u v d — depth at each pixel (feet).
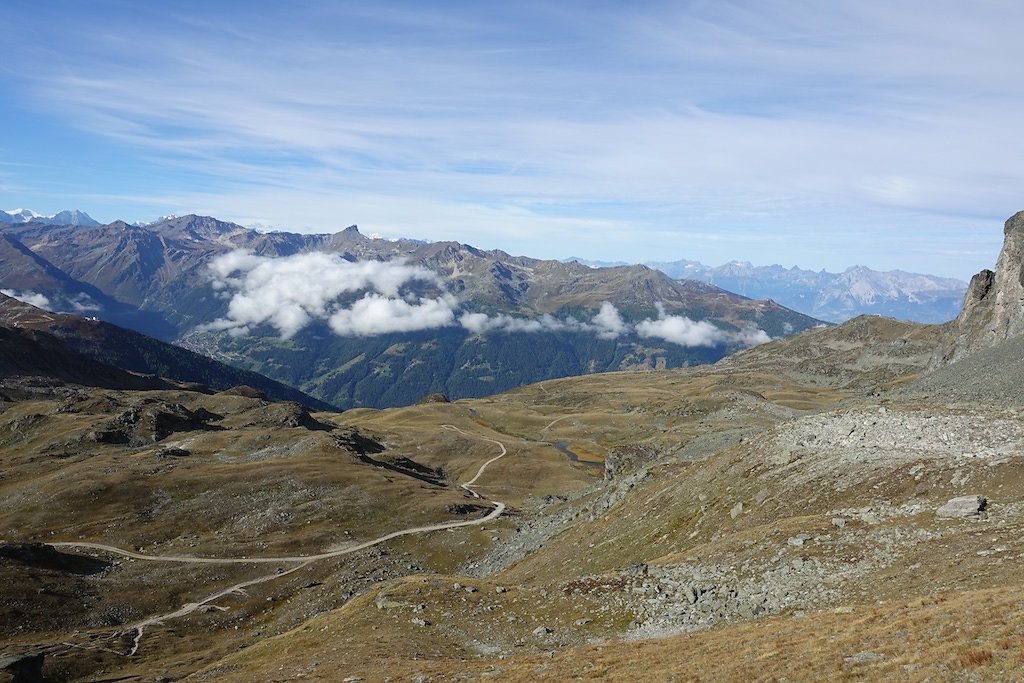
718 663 115.03
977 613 97.40
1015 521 147.43
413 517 527.81
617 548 290.97
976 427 230.48
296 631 272.31
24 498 522.06
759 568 173.99
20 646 298.76
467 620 216.54
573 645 174.09
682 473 328.49
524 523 492.13
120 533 475.31
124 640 322.14
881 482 204.74
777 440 288.51
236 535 487.61
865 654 96.22
